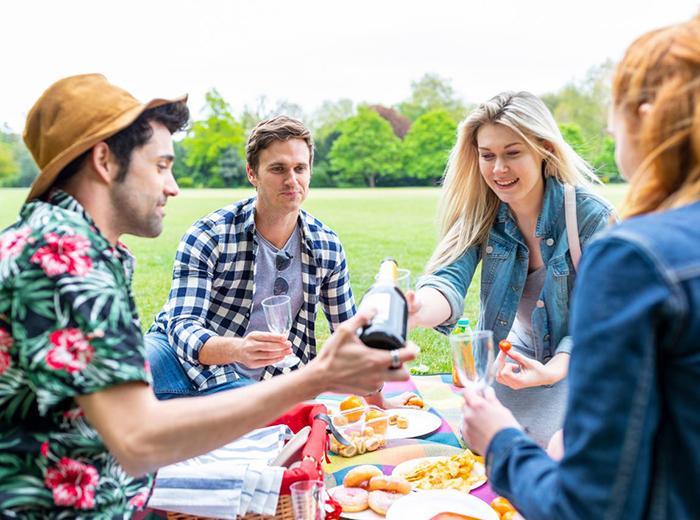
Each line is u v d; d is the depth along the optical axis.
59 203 1.29
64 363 1.14
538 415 2.32
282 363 2.31
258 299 2.62
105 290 1.18
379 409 2.30
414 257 8.35
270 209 2.50
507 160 2.20
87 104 1.27
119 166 1.30
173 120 1.36
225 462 1.79
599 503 0.87
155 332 2.67
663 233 0.86
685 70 0.91
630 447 0.84
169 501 1.56
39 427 1.23
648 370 0.83
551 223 2.30
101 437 1.18
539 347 2.45
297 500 1.51
